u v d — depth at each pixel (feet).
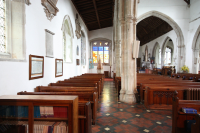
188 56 42.24
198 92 15.67
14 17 12.24
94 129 11.47
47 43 17.13
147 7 41.42
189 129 9.57
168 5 41.68
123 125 12.25
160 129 11.46
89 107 9.00
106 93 26.76
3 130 6.48
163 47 59.88
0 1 11.49
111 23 54.03
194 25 39.60
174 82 20.15
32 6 13.79
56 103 6.34
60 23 22.03
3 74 10.08
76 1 30.91
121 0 20.53
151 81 20.98
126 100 19.85
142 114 14.98
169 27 49.88
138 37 83.41
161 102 16.74
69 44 29.27
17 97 6.68
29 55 13.23
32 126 6.38
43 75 15.97
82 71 43.52
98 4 34.58
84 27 45.88
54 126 6.40
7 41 12.00
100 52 64.44
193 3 39.93
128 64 20.15
